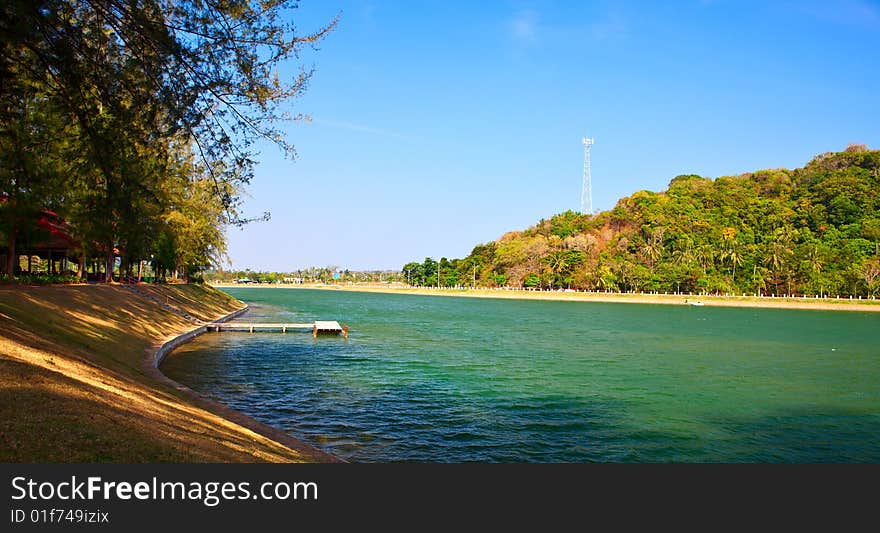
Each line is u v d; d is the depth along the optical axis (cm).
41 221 2105
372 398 2620
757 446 2039
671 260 15212
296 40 1401
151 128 1375
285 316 8031
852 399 2856
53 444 1020
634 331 6606
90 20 1346
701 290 14288
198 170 1472
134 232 1552
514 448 1925
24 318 2252
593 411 2481
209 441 1339
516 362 3931
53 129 1505
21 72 1373
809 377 3522
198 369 3250
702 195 18338
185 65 1313
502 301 15050
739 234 15700
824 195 15938
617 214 18350
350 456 1761
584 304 13700
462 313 9644
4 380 1235
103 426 1151
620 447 1983
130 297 4569
